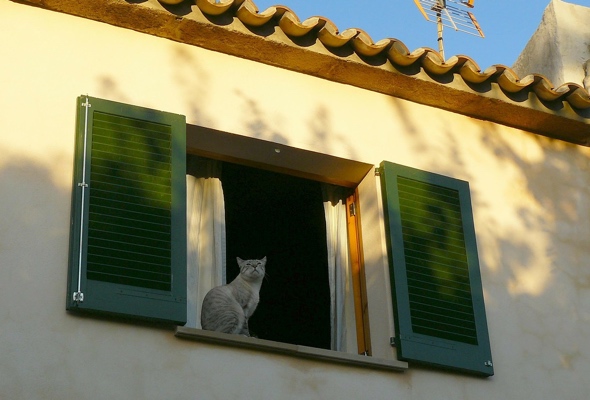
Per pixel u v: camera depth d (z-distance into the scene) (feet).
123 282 23.21
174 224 24.48
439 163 28.94
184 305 23.49
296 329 35.27
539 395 26.63
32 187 23.61
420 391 25.13
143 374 22.43
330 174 28.27
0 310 21.94
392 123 28.84
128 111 25.25
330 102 28.25
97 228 23.56
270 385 23.49
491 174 29.60
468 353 26.07
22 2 25.71
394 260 26.48
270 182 31.22
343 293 27.61
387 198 27.27
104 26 26.37
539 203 29.84
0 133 23.90
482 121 30.32
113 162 24.49
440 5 36.86
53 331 22.12
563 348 27.68
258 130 26.89
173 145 25.40
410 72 28.37
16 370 21.40
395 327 25.76
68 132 24.63
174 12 26.12
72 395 21.57
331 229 28.30
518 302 27.91
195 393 22.66
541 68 33.91
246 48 27.27
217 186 27.61
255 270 27.68
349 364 24.59
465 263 27.45
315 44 27.40
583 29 33.78
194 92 26.58
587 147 31.63
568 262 29.19
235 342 23.48
